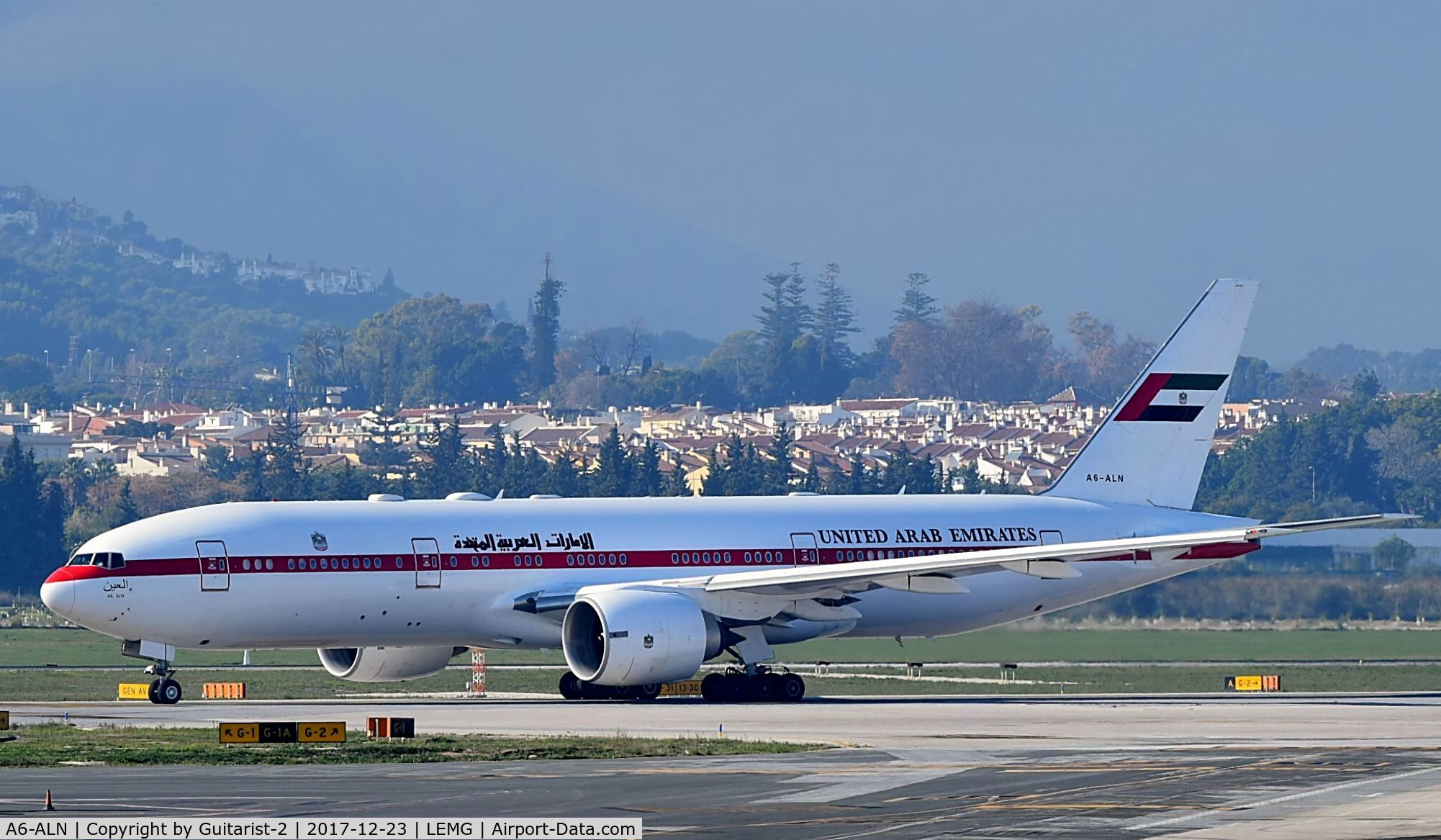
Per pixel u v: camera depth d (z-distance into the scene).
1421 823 102.00
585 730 158.00
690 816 105.25
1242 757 133.62
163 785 117.38
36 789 115.56
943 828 100.56
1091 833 99.00
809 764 129.12
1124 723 165.75
